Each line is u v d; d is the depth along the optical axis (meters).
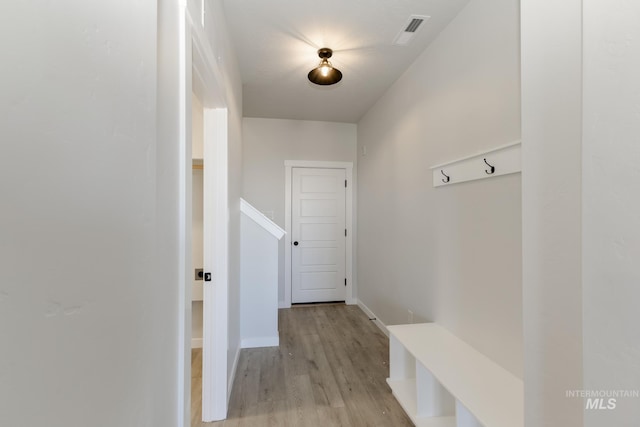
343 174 4.26
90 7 0.45
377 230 3.39
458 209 1.90
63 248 0.39
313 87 3.05
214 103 1.74
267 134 4.06
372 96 3.27
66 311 0.40
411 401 1.83
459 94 1.88
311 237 4.19
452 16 1.92
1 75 0.31
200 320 2.72
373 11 1.88
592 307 0.54
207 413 1.77
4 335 0.31
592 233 0.54
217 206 1.77
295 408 1.89
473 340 1.76
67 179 0.40
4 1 0.32
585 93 0.56
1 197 0.31
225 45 1.85
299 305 4.14
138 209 0.59
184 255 0.90
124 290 0.54
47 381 0.37
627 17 0.49
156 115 0.69
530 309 0.73
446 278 2.03
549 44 0.68
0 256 0.31
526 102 0.74
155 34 0.68
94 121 0.45
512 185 1.47
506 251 1.51
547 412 0.69
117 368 0.51
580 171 0.61
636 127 0.47
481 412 1.20
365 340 2.94
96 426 0.45
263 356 2.59
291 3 1.80
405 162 2.65
